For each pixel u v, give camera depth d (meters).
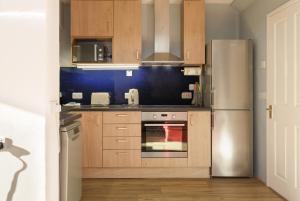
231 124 4.20
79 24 4.51
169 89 4.86
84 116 4.18
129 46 4.53
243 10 4.69
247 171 4.21
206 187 3.78
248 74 4.20
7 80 1.86
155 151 4.21
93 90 4.86
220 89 4.20
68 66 4.57
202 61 4.51
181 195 3.46
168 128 4.22
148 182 4.01
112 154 4.19
